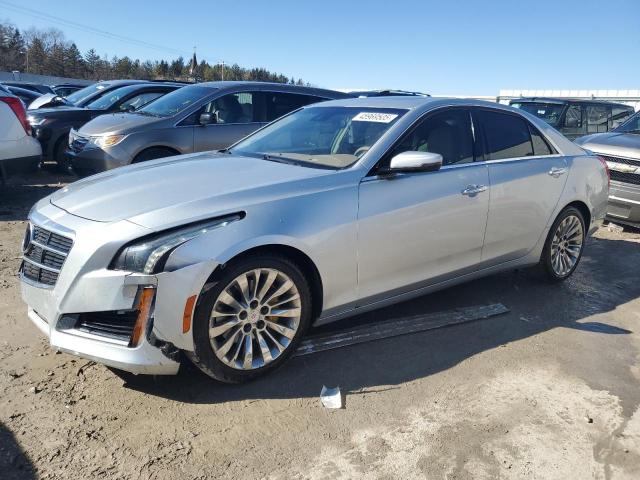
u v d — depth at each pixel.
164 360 2.82
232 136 7.63
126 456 2.54
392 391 3.19
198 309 2.83
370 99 4.50
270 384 3.19
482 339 3.92
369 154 3.59
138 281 2.71
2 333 3.64
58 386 3.06
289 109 8.10
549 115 12.19
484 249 4.24
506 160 4.40
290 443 2.69
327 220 3.24
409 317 4.19
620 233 7.51
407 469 2.55
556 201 4.75
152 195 3.06
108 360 2.79
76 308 2.81
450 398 3.14
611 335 4.11
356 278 3.45
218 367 2.98
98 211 2.96
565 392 3.27
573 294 4.94
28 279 3.10
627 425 2.97
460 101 4.27
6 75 44.88
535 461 2.65
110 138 7.02
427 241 3.78
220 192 3.07
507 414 3.02
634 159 7.02
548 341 3.95
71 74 88.62
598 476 2.57
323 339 3.73
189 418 2.84
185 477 2.43
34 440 2.61
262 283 3.08
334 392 3.13
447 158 4.00
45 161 9.68
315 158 3.80
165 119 7.26
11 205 7.44
